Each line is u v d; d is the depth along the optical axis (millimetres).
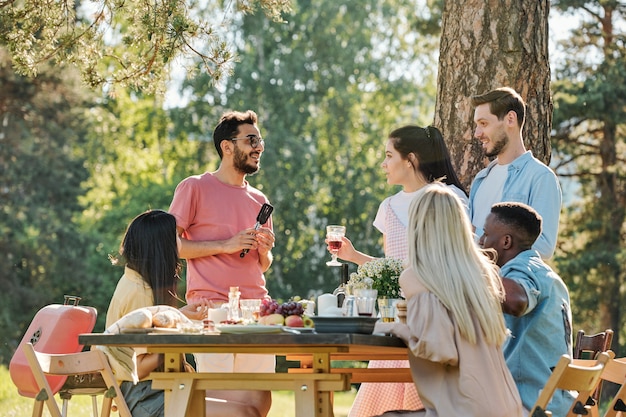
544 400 4246
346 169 27641
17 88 21234
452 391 4453
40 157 23547
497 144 6180
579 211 21172
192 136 29781
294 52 27094
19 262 24391
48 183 24016
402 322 4750
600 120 20344
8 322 23156
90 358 4680
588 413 4453
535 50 7734
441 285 4449
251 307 5000
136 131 30516
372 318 4379
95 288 26094
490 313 4477
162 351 4504
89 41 8633
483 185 6332
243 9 8812
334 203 27297
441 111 7848
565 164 21156
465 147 7684
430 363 4520
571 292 20688
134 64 8656
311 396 4438
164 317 4625
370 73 27953
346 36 27891
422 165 6125
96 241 26625
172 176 30406
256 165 6578
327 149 27516
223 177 6609
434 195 4609
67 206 24594
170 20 8188
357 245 27234
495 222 5219
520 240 5188
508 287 4887
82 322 5438
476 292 4477
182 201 6445
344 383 4449
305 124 27234
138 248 5211
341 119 27375
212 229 6480
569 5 20578
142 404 5027
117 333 4484
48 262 24469
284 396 17547
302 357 5699
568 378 4254
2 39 8578
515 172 6105
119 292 5203
